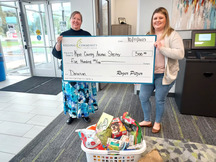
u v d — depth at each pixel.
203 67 1.99
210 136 1.76
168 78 1.51
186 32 2.49
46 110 2.45
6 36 4.59
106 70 1.38
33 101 2.79
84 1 2.81
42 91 3.27
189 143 1.65
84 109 1.97
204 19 2.34
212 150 1.55
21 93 3.17
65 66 1.44
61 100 2.82
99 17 3.10
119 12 5.38
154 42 1.26
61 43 1.39
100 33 3.19
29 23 4.11
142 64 1.32
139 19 2.66
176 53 1.35
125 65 1.34
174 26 2.50
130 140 1.19
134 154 1.14
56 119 2.18
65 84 1.87
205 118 2.13
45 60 4.33
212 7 2.27
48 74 4.39
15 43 4.86
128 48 1.30
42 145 1.67
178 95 2.41
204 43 2.24
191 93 2.13
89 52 1.37
